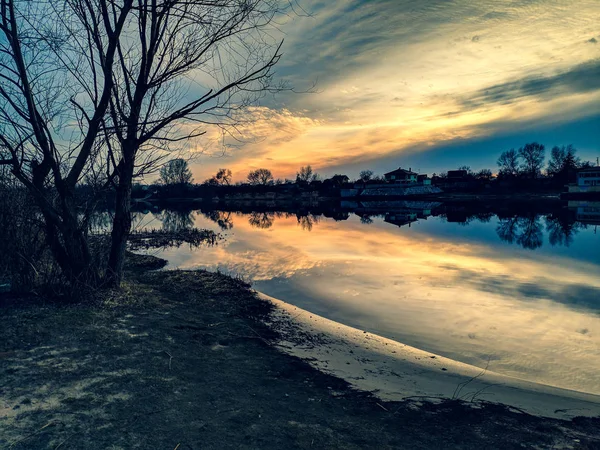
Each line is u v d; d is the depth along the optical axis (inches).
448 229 1131.9
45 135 275.1
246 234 1042.1
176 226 1298.0
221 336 255.3
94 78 292.7
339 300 378.3
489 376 215.9
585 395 194.5
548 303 367.6
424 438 148.3
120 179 305.9
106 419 143.0
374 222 1454.2
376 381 204.5
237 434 140.1
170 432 138.2
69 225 285.4
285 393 180.7
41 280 294.8
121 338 224.1
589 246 759.1
